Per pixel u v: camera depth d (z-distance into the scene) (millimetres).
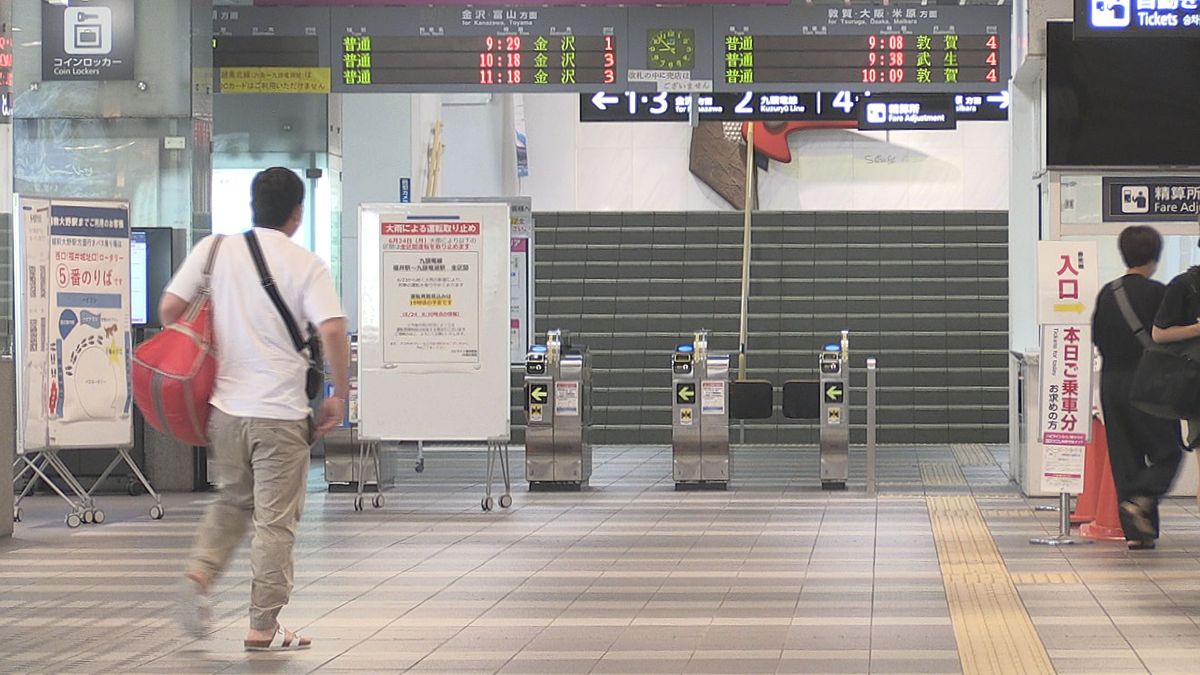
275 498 9461
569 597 11461
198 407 9438
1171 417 13031
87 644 9758
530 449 19969
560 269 30141
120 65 20359
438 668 8930
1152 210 18078
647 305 29750
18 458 17688
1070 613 10641
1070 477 14242
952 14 22000
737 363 29141
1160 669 8758
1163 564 12961
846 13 21906
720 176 33312
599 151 33594
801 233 30281
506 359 17547
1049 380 14211
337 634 10016
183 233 20406
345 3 21797
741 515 16984
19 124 20484
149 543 14938
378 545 14570
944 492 19516
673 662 9047
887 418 28734
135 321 19922
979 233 30047
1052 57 17953
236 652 9461
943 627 10133
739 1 21547
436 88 21750
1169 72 17812
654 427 28547
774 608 10930
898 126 24219
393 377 17562
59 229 16688
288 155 24906
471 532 15578
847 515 16906
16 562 13625
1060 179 18172
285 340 9453
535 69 21719
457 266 17531
